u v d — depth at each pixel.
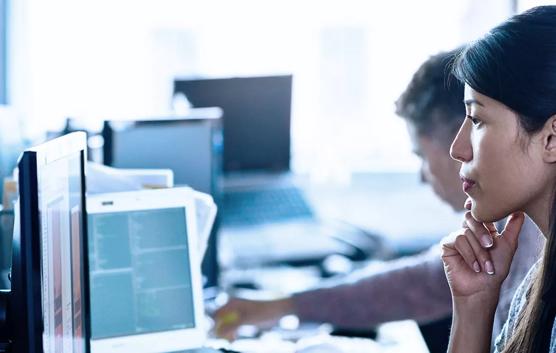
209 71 4.54
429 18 4.39
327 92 4.54
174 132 2.91
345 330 2.81
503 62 1.46
